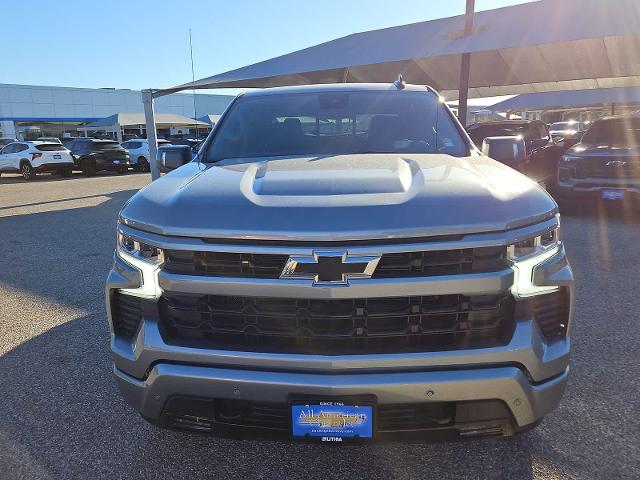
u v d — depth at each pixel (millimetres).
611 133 8523
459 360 1760
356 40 13594
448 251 1730
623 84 21250
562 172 8172
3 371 3285
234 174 2244
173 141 25594
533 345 1806
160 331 1915
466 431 1850
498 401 1795
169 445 2475
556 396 1917
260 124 3070
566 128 31594
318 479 2203
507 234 1763
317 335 1789
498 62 14094
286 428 1875
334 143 2891
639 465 2225
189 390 1882
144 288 1934
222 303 1847
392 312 1762
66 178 21156
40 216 9914
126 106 49781
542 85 21375
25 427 2652
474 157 2629
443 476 2195
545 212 1918
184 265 1844
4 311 4387
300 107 3150
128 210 2074
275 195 1919
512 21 10844
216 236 1779
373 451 2373
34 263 6035
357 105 3133
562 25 9789
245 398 1839
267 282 1751
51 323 4098
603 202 7770
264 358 1803
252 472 2260
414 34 12422
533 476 2176
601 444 2373
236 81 14117
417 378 1750
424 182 1972
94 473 2285
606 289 4508
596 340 3469
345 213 1754
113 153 22516
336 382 1760
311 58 13500
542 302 1898
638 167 7469
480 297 1774
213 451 2418
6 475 2281
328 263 1713
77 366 3340
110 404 2867
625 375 2996
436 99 3244
